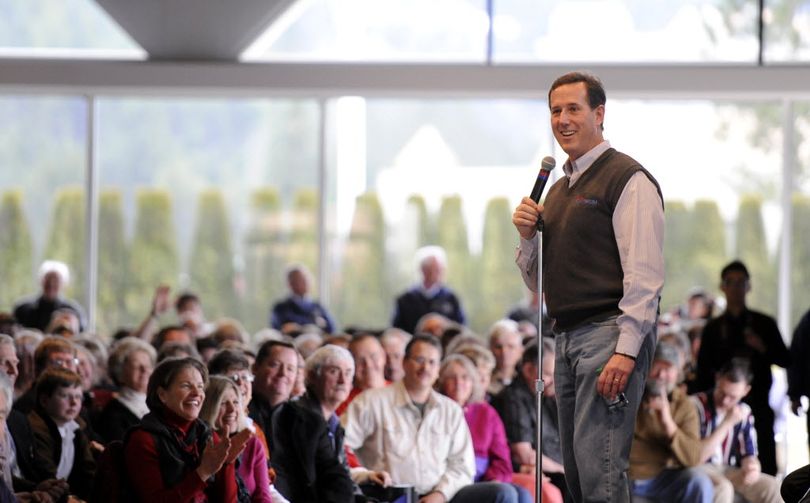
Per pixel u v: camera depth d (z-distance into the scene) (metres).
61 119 18.17
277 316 17.69
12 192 18.14
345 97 18.11
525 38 18.12
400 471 10.45
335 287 18.12
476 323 18.00
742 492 12.02
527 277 6.94
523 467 11.30
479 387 11.31
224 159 18.14
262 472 8.48
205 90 17.91
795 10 17.88
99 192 18.16
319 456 9.30
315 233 18.12
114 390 10.29
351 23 18.12
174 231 18.12
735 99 17.78
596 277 6.35
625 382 6.11
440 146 18.12
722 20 17.95
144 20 17.72
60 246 18.14
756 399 12.84
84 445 9.02
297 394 10.27
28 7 18.12
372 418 10.55
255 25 17.88
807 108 17.73
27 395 9.67
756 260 17.75
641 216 6.23
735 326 12.85
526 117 18.06
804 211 17.70
